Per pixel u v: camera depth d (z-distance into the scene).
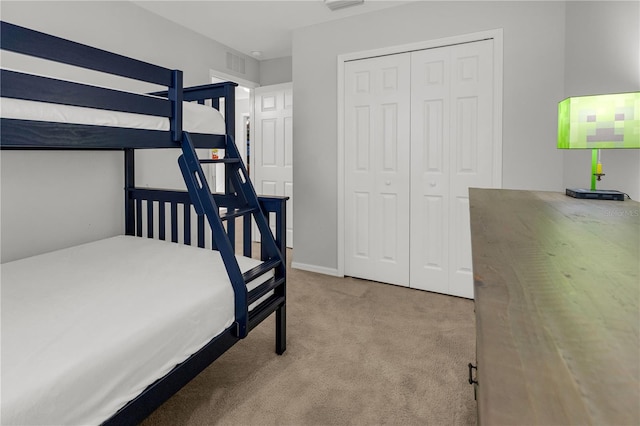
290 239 4.66
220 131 2.21
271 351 2.18
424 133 3.06
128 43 2.99
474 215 1.08
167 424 1.58
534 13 2.62
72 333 1.20
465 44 2.86
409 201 3.17
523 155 2.72
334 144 3.46
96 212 2.82
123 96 1.54
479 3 2.78
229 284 1.71
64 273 1.85
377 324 2.53
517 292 0.49
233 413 1.65
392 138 3.20
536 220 1.00
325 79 3.45
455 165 2.96
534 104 2.66
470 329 2.45
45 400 0.95
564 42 2.55
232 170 2.21
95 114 1.46
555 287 0.51
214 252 2.28
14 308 1.40
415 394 1.78
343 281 3.39
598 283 0.52
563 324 0.40
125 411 1.16
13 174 2.34
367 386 1.84
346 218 3.47
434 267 3.11
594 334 0.38
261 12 3.19
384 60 3.17
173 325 1.36
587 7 2.24
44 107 1.29
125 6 2.96
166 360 1.33
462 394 1.78
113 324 1.27
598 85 2.12
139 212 2.92
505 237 0.81
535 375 0.32
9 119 1.19
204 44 3.75
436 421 1.60
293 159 3.70
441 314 2.68
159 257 2.15
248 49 4.18
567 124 1.67
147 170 3.25
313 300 2.95
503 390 0.30
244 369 1.99
